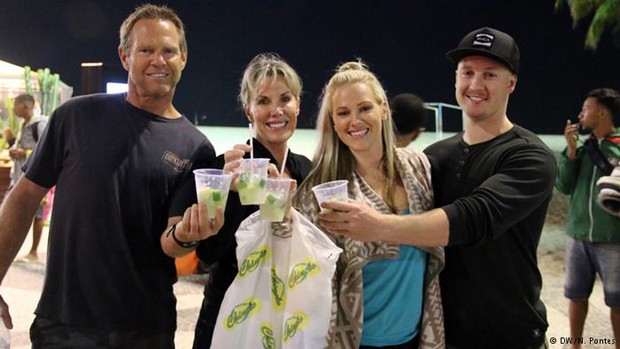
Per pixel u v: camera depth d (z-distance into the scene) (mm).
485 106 2203
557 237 7539
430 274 2082
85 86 6504
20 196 2236
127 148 2121
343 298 1956
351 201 1847
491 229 1908
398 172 2137
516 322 2131
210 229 1789
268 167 2006
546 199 2172
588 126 3992
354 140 2043
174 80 2199
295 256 1931
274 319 1965
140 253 2117
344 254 1992
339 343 1967
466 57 2254
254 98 2363
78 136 2148
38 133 6801
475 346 2160
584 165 4027
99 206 2076
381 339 2012
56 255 2131
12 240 2242
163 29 2152
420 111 3816
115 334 2068
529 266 2178
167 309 2213
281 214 1858
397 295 2010
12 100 9406
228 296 1967
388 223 1789
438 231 1838
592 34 8594
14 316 4762
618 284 3805
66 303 2076
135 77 2137
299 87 2430
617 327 3883
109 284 2068
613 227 3789
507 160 2102
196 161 2232
